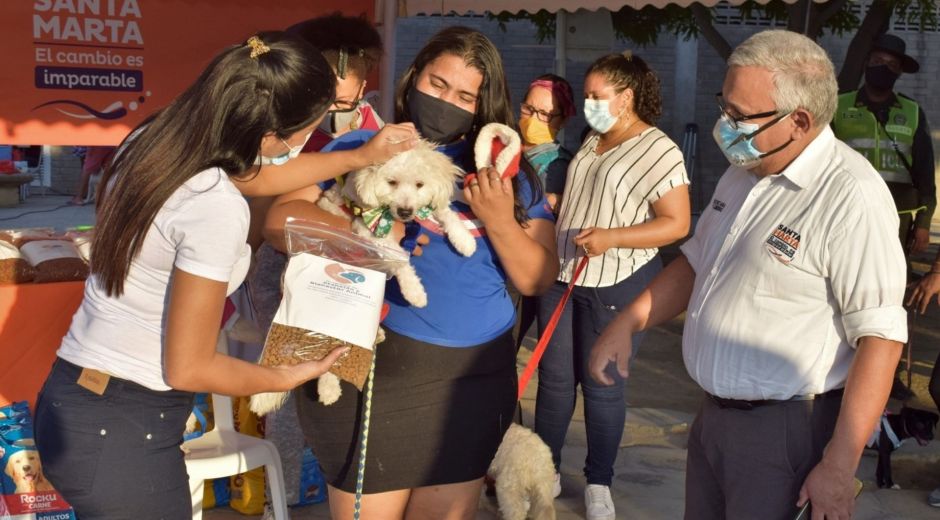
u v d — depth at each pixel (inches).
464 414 107.3
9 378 151.8
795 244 95.9
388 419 105.6
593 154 171.8
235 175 90.4
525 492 158.1
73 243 163.5
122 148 92.2
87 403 90.9
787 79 94.7
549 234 112.0
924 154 239.8
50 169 618.2
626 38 480.1
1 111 191.2
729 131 98.9
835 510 94.1
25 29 191.0
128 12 201.3
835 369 98.3
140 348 90.4
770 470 100.2
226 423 151.8
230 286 92.4
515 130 109.9
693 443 111.4
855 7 594.6
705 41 632.4
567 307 169.5
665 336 315.0
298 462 167.5
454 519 110.0
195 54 209.5
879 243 92.5
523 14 472.7
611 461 172.4
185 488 96.0
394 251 98.3
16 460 147.6
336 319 95.5
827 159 96.7
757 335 99.0
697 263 111.4
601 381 115.0
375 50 136.9
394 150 101.6
